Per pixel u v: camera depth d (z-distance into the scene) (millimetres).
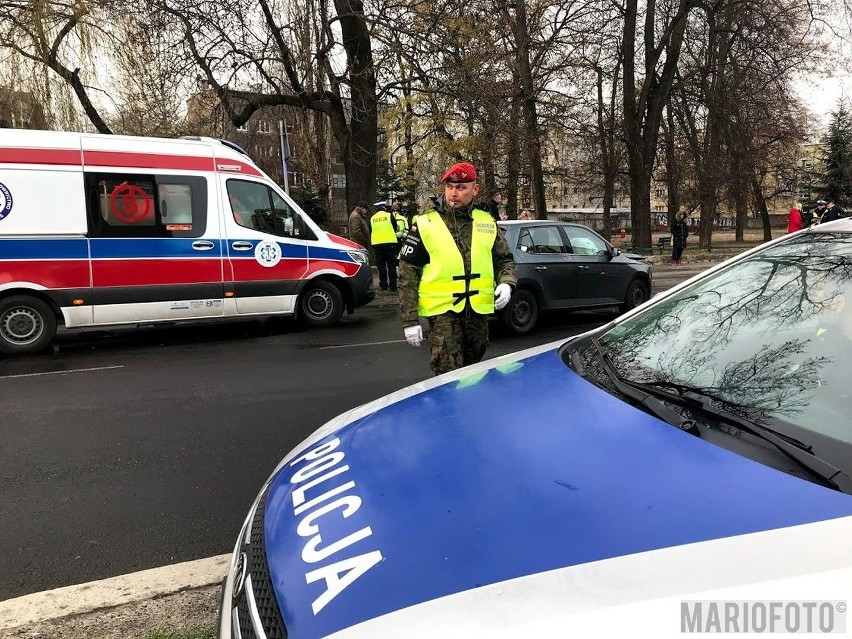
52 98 12258
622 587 1134
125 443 4340
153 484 3674
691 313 2332
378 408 2209
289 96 13180
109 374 6316
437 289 3713
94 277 7406
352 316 10195
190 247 7887
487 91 13562
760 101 25125
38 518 3268
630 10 24094
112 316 7562
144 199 7641
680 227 21734
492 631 1092
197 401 5336
